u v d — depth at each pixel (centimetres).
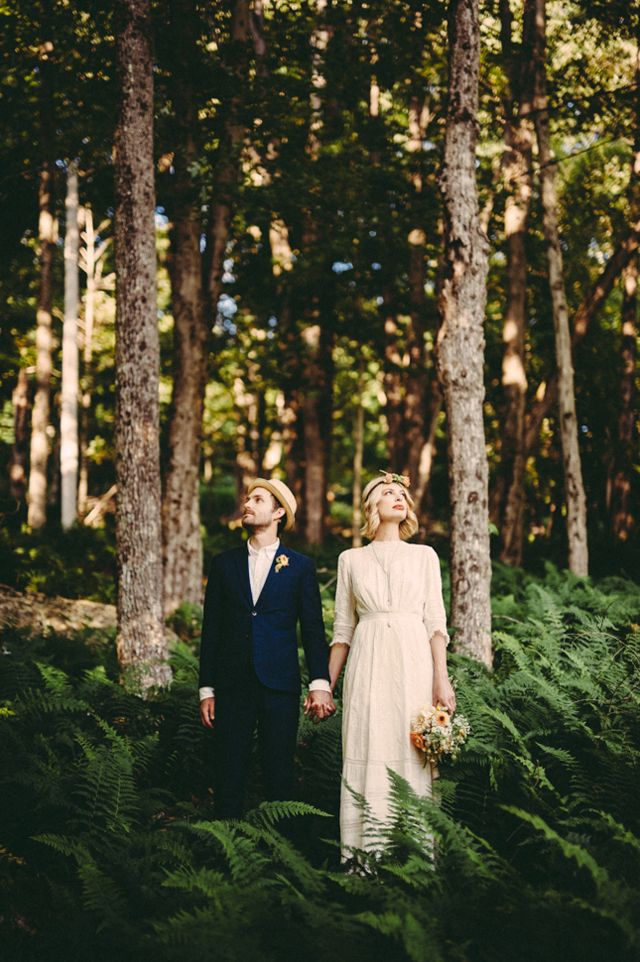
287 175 1265
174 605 1152
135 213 730
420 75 1323
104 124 1232
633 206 1653
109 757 430
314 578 458
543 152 1293
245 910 288
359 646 419
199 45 1198
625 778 411
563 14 1412
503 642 655
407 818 347
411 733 398
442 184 720
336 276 1560
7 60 1259
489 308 2088
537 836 371
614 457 1931
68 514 1888
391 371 1855
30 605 922
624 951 273
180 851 353
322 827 448
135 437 716
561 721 518
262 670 432
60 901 321
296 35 1244
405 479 447
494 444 2209
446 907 297
